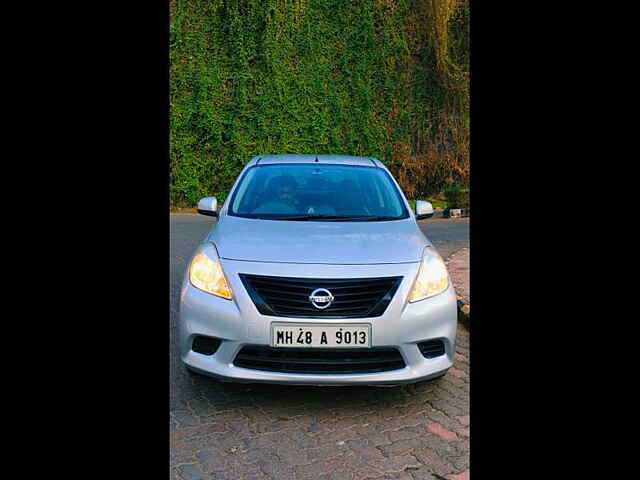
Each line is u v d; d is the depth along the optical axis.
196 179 12.58
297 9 12.73
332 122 13.33
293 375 2.23
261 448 2.14
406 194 14.22
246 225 2.86
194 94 12.38
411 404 2.57
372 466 2.03
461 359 3.24
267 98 12.68
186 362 2.38
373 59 13.41
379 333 2.26
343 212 3.17
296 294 2.27
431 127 14.24
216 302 2.31
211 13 12.34
